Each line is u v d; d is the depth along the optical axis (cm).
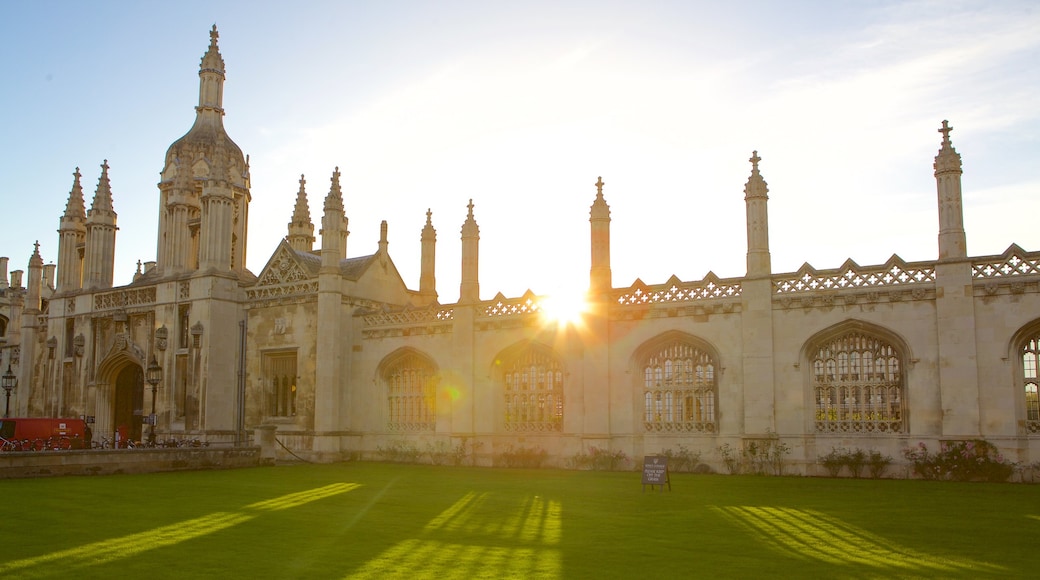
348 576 1244
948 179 3153
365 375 4681
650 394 3759
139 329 5275
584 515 1975
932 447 3086
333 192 4709
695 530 1719
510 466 4019
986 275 3070
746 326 3488
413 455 4397
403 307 4597
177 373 5022
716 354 3559
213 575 1253
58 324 5731
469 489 2694
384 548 1491
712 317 3591
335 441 4512
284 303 4834
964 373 3039
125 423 5488
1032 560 1375
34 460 3130
